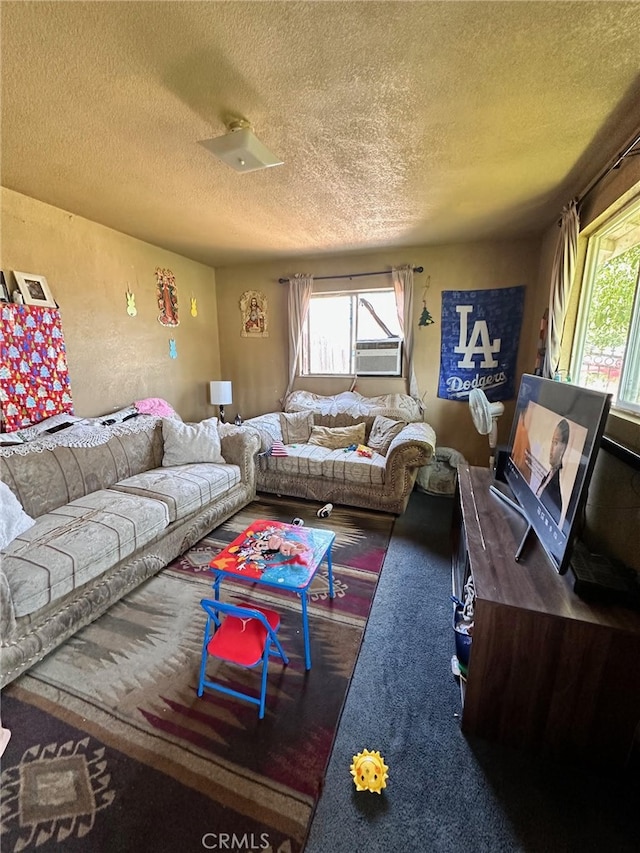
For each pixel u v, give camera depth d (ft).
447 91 4.69
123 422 9.21
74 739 4.07
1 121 5.29
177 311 12.93
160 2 3.43
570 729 3.86
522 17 3.59
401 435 9.84
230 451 9.92
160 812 3.43
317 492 10.26
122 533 6.14
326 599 6.44
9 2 3.38
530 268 11.01
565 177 7.06
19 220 8.03
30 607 4.82
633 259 5.88
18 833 3.29
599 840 3.28
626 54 4.04
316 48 3.98
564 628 3.66
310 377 13.98
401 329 12.33
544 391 5.51
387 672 4.99
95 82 4.49
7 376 7.89
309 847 3.21
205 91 4.68
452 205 8.46
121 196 8.02
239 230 10.28
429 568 7.37
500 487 6.76
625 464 4.66
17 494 6.41
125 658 5.15
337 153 6.21
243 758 3.90
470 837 3.29
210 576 7.00
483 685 4.01
